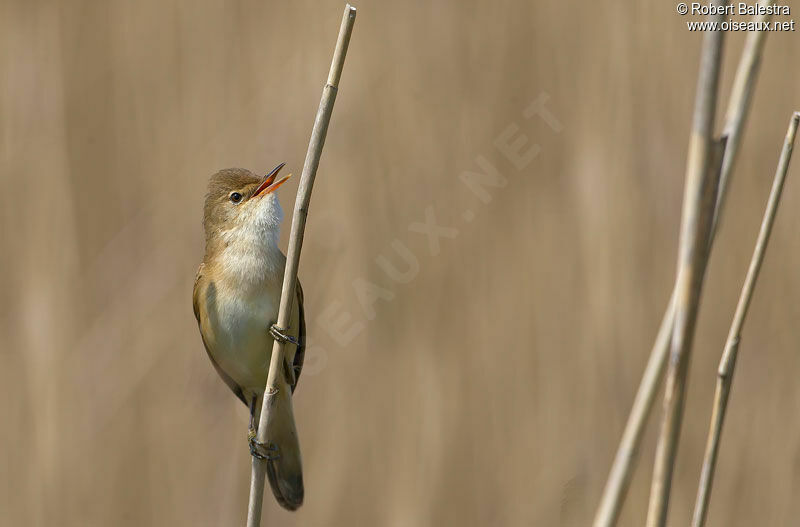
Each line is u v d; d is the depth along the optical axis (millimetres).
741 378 11273
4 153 11609
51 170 11625
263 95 11562
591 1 11352
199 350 11102
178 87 11969
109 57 12109
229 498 10633
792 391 10977
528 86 11438
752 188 11562
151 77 12047
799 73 11570
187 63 12000
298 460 7633
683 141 11047
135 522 10719
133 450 10891
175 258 11383
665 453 4371
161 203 11570
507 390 11070
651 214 11031
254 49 11859
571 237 11188
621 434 10820
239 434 10797
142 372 11062
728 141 4426
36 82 11836
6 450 10953
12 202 11492
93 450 10898
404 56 11539
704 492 5266
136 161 11812
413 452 10883
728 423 11133
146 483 10797
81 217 11625
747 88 4461
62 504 10773
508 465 10891
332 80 5465
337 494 10766
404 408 10969
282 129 11352
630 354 10938
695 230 4215
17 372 11125
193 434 10852
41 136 11727
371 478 10859
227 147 11461
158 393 11031
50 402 10922
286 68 11617
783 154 4980
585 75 11297
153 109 11938
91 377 11062
